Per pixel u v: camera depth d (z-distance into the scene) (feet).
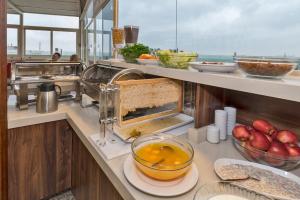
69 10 23.57
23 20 23.79
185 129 3.56
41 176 4.74
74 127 3.95
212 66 2.77
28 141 4.40
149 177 2.10
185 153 2.32
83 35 23.11
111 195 2.93
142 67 3.99
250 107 3.35
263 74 2.25
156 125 3.56
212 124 3.35
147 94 3.42
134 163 2.32
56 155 4.86
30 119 4.27
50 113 4.53
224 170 2.32
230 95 3.60
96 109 4.83
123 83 3.10
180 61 3.43
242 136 2.69
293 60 2.16
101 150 2.79
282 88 1.96
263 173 2.28
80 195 4.58
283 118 2.94
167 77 3.60
